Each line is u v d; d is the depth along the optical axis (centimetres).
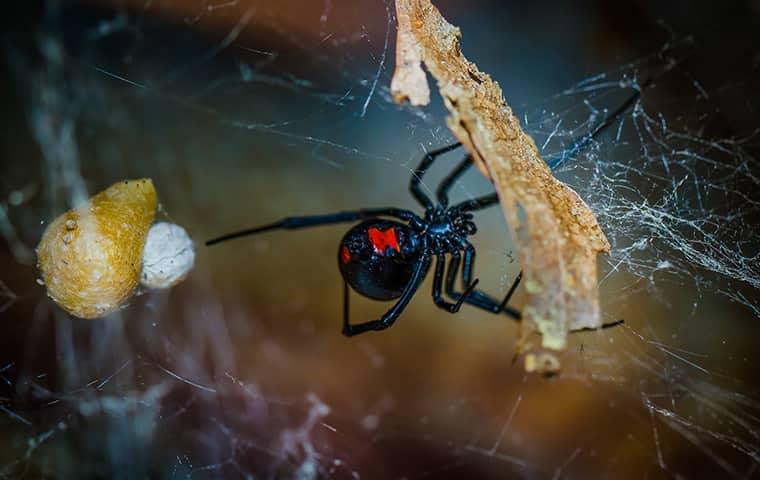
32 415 18
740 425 19
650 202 18
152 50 21
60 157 21
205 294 21
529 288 15
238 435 20
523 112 19
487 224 21
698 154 19
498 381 20
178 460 19
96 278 16
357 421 20
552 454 19
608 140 19
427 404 20
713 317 19
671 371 19
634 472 19
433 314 21
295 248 22
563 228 15
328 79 20
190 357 20
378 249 17
